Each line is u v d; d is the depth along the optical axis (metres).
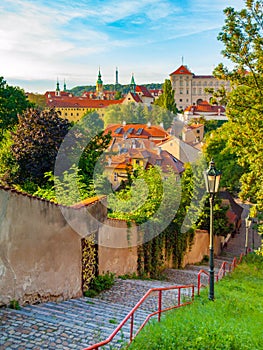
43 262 9.92
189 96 154.38
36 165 21.34
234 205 42.75
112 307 10.77
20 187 20.47
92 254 12.95
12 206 8.65
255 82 20.17
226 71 20.59
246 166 26.48
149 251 18.19
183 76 153.38
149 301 12.30
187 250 24.09
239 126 21.08
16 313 8.27
